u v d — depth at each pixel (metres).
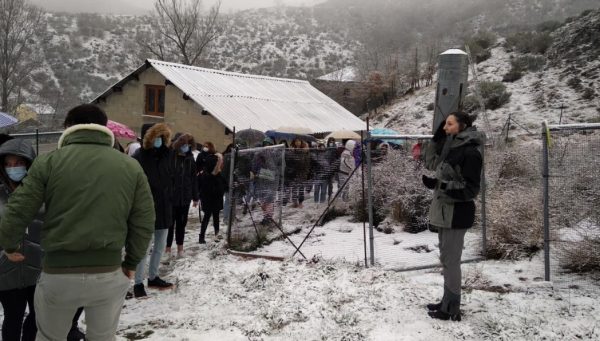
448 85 6.14
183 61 47.47
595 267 6.09
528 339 4.47
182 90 22.14
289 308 5.31
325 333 4.71
